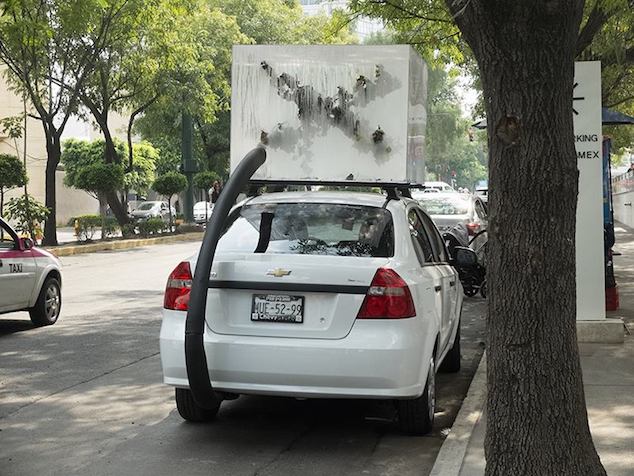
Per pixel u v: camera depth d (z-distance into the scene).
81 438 6.31
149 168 46.91
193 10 25.50
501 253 3.85
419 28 13.66
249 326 5.81
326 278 5.73
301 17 44.69
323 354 5.66
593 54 15.05
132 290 16.08
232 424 6.71
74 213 48.69
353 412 7.09
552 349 3.82
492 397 3.94
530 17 3.66
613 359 8.66
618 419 6.34
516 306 3.83
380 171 7.23
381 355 5.64
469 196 18.36
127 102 32.31
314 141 7.32
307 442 6.24
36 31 20.38
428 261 6.88
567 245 3.82
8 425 6.68
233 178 6.01
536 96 3.72
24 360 9.23
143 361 9.18
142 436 6.37
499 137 3.79
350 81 7.24
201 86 32.62
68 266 21.58
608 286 11.91
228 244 6.28
